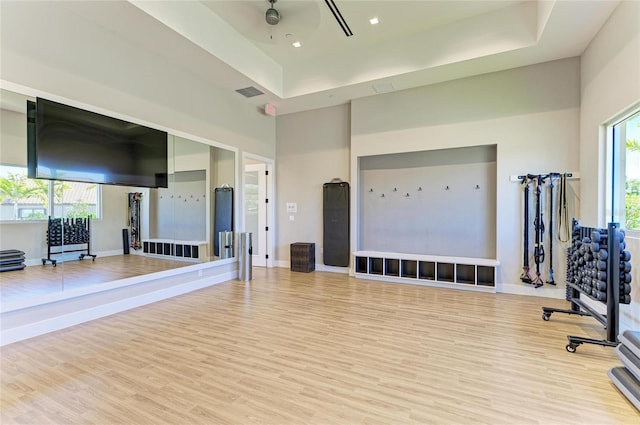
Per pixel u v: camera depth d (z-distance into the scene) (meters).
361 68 4.87
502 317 3.49
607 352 2.61
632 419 1.76
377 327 3.19
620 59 3.00
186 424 1.73
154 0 3.26
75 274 3.42
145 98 3.91
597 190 3.53
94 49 3.35
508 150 4.50
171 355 2.56
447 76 4.67
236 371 2.30
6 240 2.89
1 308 2.72
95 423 1.73
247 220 6.81
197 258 4.87
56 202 3.29
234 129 5.46
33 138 2.99
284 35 4.25
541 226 4.31
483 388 2.08
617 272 2.59
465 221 5.03
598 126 3.50
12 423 1.73
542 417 1.78
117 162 3.69
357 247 5.76
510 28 3.88
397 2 3.74
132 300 3.84
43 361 2.45
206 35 3.92
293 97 5.52
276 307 3.87
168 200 4.41
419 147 5.08
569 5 3.05
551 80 4.23
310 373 2.28
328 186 6.03
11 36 2.74
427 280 4.94
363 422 1.75
